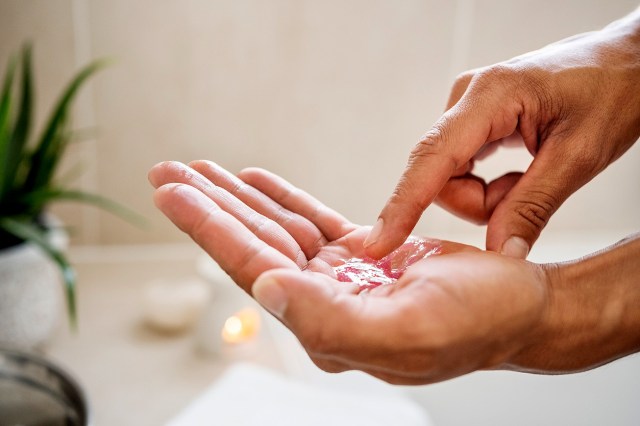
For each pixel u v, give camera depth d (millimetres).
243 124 648
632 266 347
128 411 498
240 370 537
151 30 599
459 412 610
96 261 668
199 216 318
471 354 314
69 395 440
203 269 579
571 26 679
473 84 370
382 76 659
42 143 519
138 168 645
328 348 300
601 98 374
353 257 389
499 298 314
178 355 559
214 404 501
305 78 643
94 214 652
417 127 687
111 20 591
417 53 658
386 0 631
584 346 343
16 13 576
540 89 367
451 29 655
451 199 404
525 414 621
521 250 360
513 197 368
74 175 630
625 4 681
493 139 378
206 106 634
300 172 680
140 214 664
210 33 609
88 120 616
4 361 457
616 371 633
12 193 526
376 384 582
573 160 369
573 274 344
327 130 668
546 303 331
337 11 626
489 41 668
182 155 647
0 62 586
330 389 564
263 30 618
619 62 383
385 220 352
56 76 599
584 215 770
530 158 708
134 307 615
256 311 575
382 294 321
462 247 369
